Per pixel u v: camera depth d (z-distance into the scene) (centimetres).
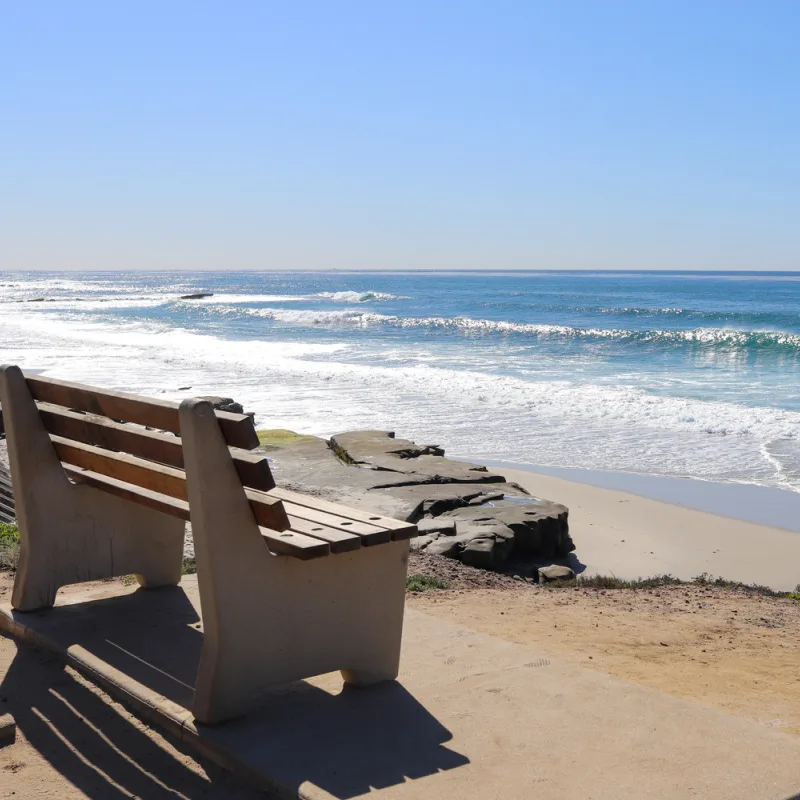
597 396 2153
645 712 321
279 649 326
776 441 1662
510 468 1465
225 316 6550
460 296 10081
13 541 634
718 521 1148
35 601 432
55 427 412
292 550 311
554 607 622
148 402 329
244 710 319
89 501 442
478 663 373
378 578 348
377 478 1083
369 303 8556
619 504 1233
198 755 308
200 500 303
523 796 262
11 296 11031
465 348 3681
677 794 262
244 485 312
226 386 2348
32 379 413
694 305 7712
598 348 3625
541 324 5231
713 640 541
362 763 285
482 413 1942
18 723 333
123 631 408
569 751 291
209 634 313
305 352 3484
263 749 295
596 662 461
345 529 334
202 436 302
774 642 545
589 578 859
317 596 333
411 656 383
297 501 389
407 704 331
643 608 648
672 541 1062
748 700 407
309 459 1189
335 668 339
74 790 285
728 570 949
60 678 371
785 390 2352
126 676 356
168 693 340
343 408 1995
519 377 2670
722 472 1434
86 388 370
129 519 456
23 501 423
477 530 899
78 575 443
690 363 3084
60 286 16200
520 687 346
